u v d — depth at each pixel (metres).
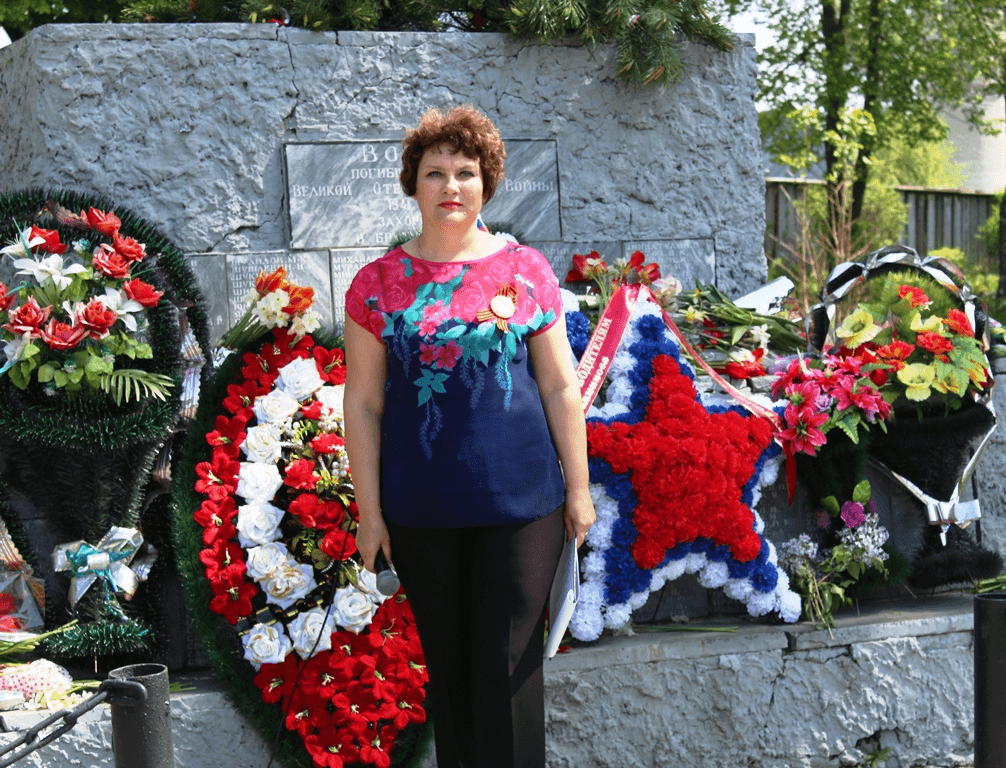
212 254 4.07
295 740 3.03
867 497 3.57
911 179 24.59
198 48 4.05
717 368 3.82
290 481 3.11
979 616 2.74
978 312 3.92
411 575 2.39
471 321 2.32
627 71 4.50
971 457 3.80
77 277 3.10
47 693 2.91
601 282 4.20
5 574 3.18
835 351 3.85
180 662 3.35
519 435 2.33
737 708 3.40
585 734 3.27
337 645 3.05
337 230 4.20
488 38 4.41
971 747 3.64
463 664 2.42
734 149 4.77
